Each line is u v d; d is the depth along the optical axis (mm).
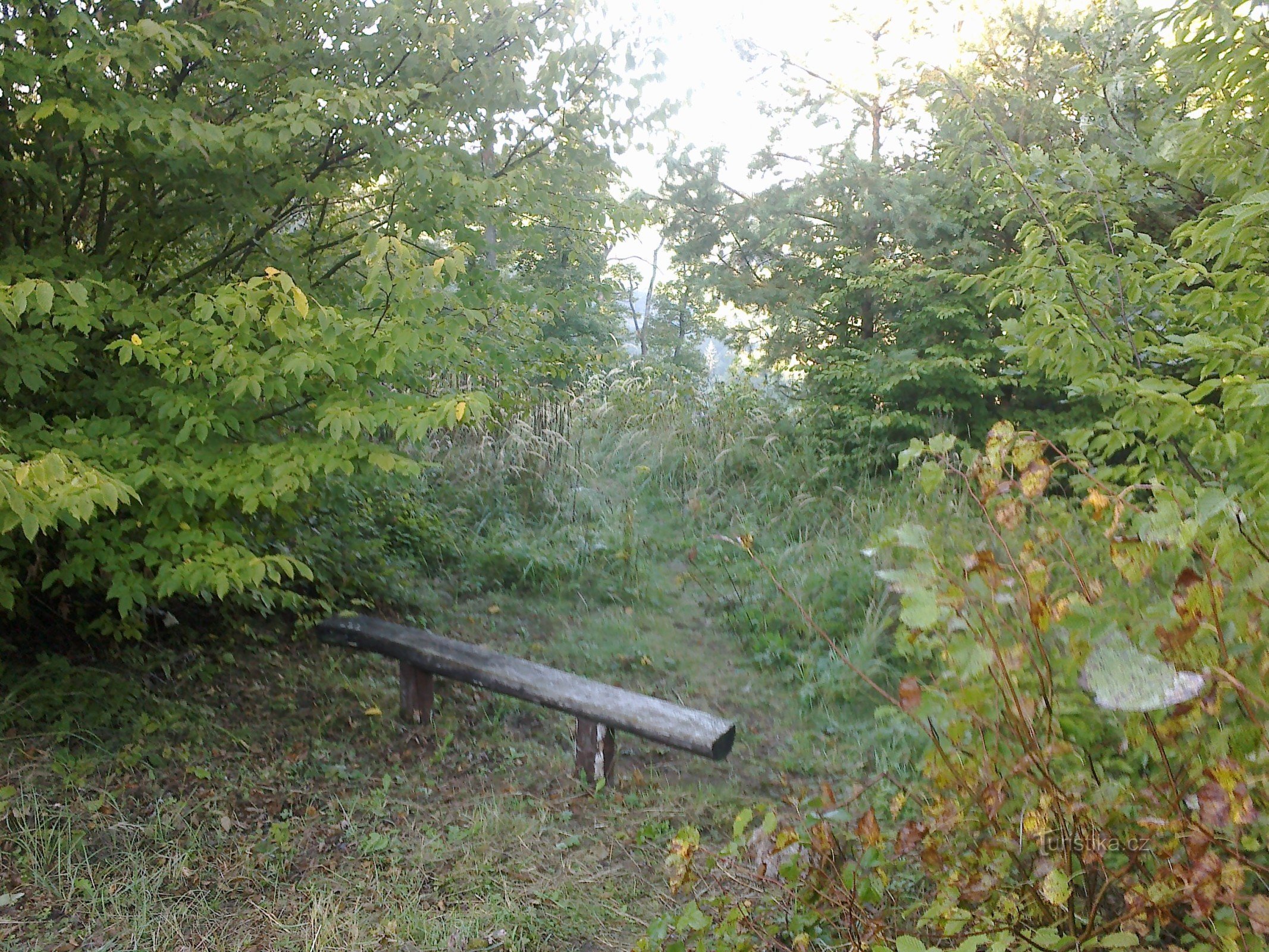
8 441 3350
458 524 7473
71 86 3762
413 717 4648
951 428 8625
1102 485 2217
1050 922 2191
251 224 4520
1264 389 2498
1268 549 2211
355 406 3639
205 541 3775
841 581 6473
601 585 6855
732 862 2865
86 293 3182
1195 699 1879
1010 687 2057
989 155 4211
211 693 4590
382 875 3346
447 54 4457
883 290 8875
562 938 3096
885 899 2627
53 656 4402
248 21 4203
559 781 4199
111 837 3350
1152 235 5930
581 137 5051
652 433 9727
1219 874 1784
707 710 5215
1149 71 5461
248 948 2926
